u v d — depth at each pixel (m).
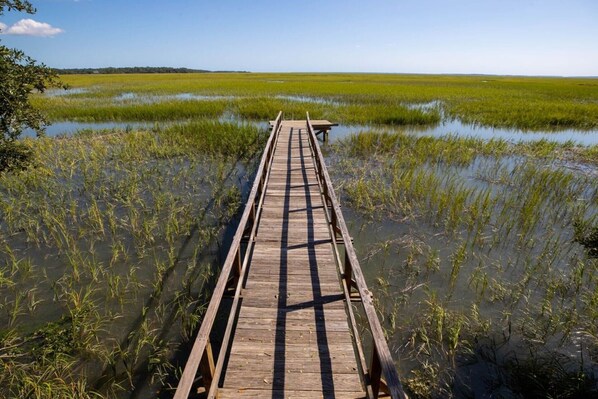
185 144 12.39
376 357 2.46
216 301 2.53
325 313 3.74
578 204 7.52
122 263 5.45
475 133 16.16
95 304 4.54
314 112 19.47
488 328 4.20
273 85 42.44
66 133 14.94
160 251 5.82
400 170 9.97
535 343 4.00
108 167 10.09
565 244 6.08
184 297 4.71
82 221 6.75
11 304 4.50
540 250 5.91
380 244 6.10
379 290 4.91
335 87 39.19
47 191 7.99
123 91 34.44
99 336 4.02
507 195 8.20
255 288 4.17
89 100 26.59
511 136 15.56
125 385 3.44
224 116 19.91
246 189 8.72
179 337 4.04
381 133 14.87
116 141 12.89
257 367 3.02
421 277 5.21
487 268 5.44
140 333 4.08
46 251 5.72
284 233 5.58
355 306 4.54
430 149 11.95
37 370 3.53
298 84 44.59
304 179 8.25
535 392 3.37
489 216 6.68
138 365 3.66
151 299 4.66
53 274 5.14
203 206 7.60
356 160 11.32
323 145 13.57
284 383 2.87
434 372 3.61
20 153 4.18
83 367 3.62
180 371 3.59
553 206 7.47
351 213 7.30
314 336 3.40
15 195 7.85
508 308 4.57
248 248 4.66
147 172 9.54
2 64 3.50
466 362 3.74
